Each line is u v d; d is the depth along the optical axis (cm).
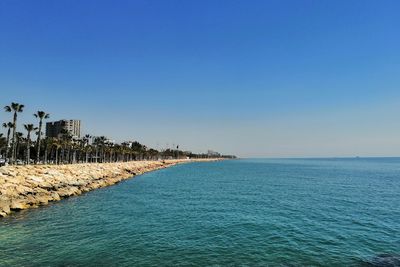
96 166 10294
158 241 2834
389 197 5941
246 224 3519
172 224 3509
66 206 4609
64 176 6800
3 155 12950
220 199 5575
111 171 10462
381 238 2984
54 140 12425
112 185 8031
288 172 15112
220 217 3912
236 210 4425
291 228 3347
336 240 2903
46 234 3045
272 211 4356
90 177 8000
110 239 2886
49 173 6481
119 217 3881
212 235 3048
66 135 13350
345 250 2623
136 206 4741
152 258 2402
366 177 11612
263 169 18588
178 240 2872
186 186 7975
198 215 4044
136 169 13862
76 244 2730
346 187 7850
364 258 2439
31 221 3581
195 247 2670
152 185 8175
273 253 2534
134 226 3409
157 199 5538
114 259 2373
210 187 7744
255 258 2419
